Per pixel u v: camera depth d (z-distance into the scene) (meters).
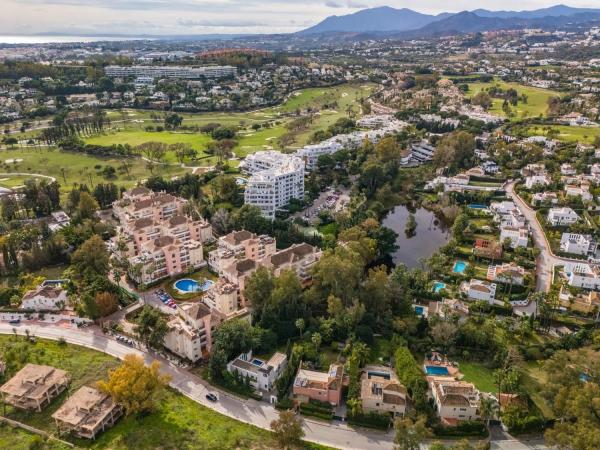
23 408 172.00
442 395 167.50
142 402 167.00
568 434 146.50
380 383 174.12
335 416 169.62
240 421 168.12
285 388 179.00
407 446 144.38
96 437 160.25
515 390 173.00
